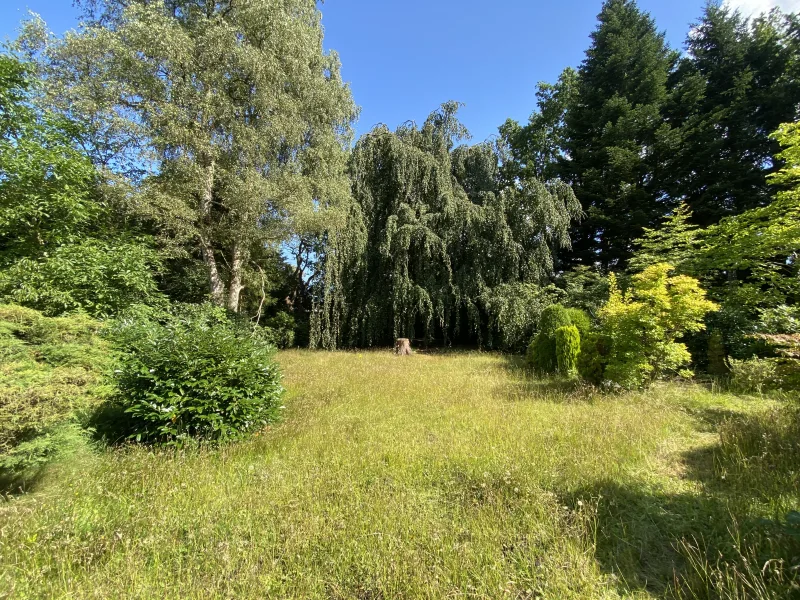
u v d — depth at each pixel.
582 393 5.68
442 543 2.23
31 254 6.90
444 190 12.77
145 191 8.57
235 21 9.74
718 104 13.83
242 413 4.17
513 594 1.84
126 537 2.32
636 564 2.07
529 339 11.16
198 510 2.65
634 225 13.08
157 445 3.84
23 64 7.50
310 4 11.45
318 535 2.32
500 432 4.05
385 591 1.88
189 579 1.97
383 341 13.54
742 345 6.82
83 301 6.16
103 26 9.08
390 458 3.49
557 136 17.12
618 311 6.04
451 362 9.65
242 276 13.08
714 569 1.91
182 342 4.24
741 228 7.93
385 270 13.09
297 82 10.38
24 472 3.15
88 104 7.82
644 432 3.91
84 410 3.70
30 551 2.18
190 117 8.78
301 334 14.89
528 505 2.59
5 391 2.85
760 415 4.14
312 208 10.30
